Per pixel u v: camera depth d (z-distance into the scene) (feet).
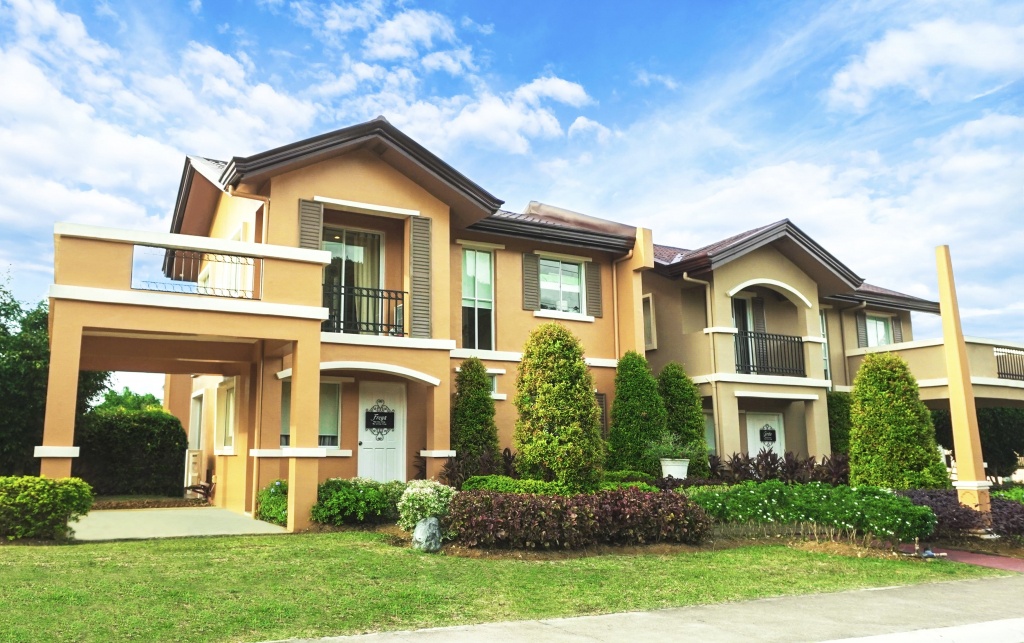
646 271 64.59
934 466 46.32
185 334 36.50
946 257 43.06
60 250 34.04
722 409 56.24
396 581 25.67
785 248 61.46
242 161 40.75
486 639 19.30
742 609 23.68
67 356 33.22
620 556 32.89
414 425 49.88
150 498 59.57
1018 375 67.87
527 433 43.65
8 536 30.48
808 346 62.34
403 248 48.47
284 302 38.58
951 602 25.76
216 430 56.70
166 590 22.75
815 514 37.47
